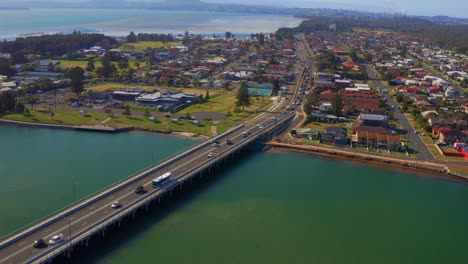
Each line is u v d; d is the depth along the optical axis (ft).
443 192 376.27
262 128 519.19
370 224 315.99
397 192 373.20
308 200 349.61
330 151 462.19
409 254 280.31
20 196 330.54
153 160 416.26
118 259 254.68
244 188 367.66
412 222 321.93
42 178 365.81
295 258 267.59
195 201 337.31
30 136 488.02
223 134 485.97
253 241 284.00
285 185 378.32
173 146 463.42
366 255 276.41
